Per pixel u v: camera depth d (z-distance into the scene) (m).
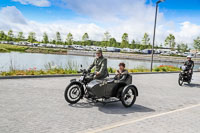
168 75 16.14
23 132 3.71
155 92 8.46
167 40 95.75
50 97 6.47
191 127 4.44
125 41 94.75
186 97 7.80
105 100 6.02
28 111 4.95
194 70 22.16
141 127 4.26
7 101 5.71
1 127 3.89
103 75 6.07
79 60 42.41
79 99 5.88
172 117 5.09
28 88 7.66
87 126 4.19
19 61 32.22
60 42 110.75
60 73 12.58
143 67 20.95
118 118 4.83
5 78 9.51
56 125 4.15
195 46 71.44
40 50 72.94
